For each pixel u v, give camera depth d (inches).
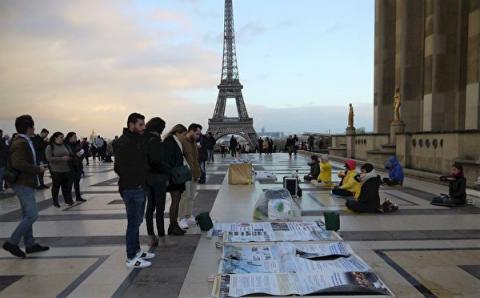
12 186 295.9
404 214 431.2
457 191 477.1
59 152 497.7
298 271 239.3
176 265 271.0
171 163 344.5
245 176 702.5
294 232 330.6
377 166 1007.6
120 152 270.5
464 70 1026.7
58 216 440.8
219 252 298.2
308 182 716.7
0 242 340.2
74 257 292.8
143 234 358.6
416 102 1212.5
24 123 293.9
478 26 830.5
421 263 270.7
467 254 289.9
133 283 240.1
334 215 335.9
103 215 444.8
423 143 828.6
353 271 237.3
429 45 1062.4
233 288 217.3
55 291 230.4
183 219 376.5
